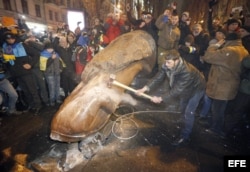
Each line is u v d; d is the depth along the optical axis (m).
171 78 2.85
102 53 3.67
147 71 4.29
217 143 3.24
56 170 2.65
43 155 2.94
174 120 3.96
